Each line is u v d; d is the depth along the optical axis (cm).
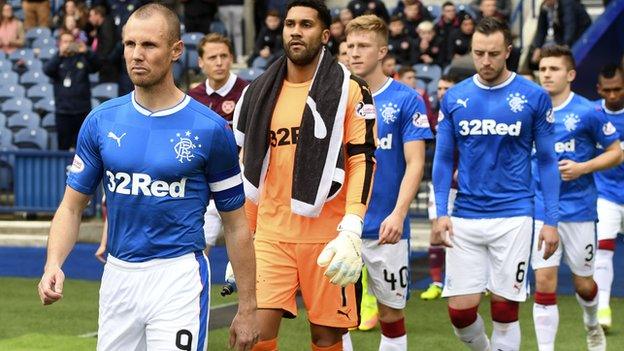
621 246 1614
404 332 976
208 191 647
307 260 784
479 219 942
